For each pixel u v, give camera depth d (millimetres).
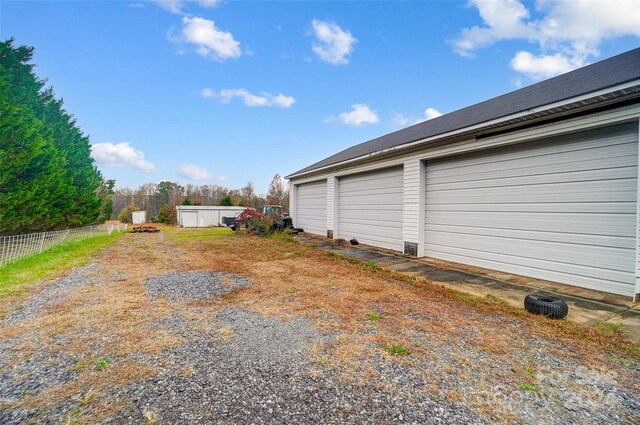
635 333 2926
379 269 5883
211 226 28562
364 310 3609
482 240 6070
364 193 9781
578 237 4637
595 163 4434
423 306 3756
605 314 3475
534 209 5188
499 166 5738
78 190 15289
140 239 13555
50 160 10336
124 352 2535
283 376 2178
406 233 7676
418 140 6781
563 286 4691
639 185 3809
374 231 9312
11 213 8742
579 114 4406
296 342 2742
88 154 16953
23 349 2588
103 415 1736
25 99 10797
